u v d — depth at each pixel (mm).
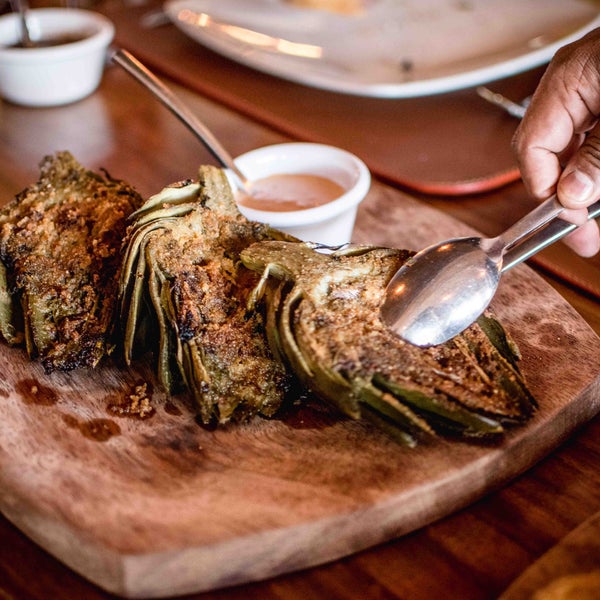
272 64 851
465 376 539
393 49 882
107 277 590
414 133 792
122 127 818
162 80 895
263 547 497
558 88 607
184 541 491
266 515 502
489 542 513
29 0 1134
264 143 793
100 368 583
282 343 545
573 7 937
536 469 541
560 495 529
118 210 604
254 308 562
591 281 642
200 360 550
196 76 885
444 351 546
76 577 508
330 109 832
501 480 531
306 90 860
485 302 556
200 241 573
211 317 561
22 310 595
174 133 810
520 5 969
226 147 788
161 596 499
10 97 850
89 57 838
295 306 547
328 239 643
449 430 534
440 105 830
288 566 504
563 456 546
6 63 816
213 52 943
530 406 536
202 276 566
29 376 578
